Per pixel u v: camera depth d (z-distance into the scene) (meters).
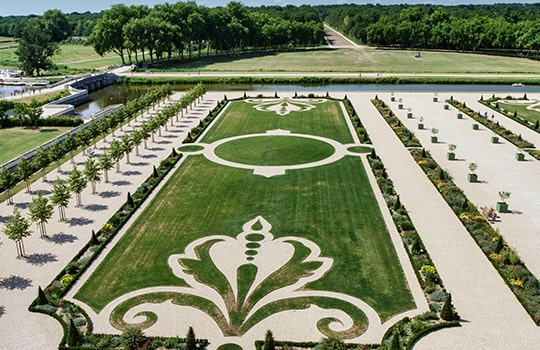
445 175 76.81
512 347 40.22
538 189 73.62
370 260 53.84
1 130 116.38
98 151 97.38
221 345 40.84
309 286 49.19
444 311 43.47
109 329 42.97
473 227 60.12
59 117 122.06
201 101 145.62
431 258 53.91
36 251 56.59
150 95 132.12
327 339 38.22
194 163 87.06
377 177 78.31
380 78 192.12
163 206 68.50
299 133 106.31
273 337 41.72
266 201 69.75
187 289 48.91
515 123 114.75
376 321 43.78
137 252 56.06
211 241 58.31
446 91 168.75
